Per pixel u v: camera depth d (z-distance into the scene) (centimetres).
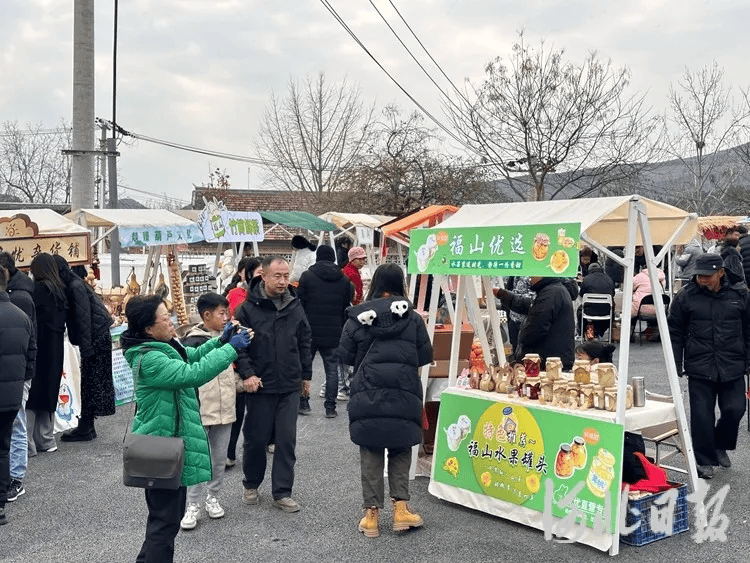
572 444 518
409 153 2723
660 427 614
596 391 522
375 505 532
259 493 624
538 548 505
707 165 2709
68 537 541
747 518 550
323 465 705
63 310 745
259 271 593
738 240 1288
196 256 2353
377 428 520
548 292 654
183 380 405
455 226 588
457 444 593
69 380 833
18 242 834
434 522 557
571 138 2362
